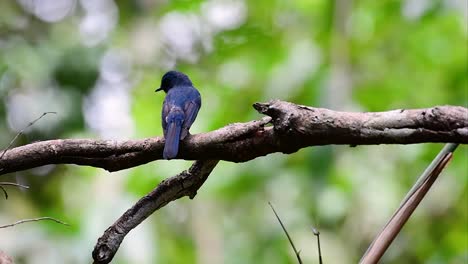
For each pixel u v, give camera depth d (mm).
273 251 12719
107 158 5719
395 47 14812
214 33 15453
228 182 12641
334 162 10906
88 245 10477
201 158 5621
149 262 10492
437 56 14609
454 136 4992
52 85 14969
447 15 14195
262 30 15109
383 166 13023
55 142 5691
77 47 15219
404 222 5035
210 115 13602
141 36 16109
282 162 12719
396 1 14883
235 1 15586
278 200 12812
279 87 12938
